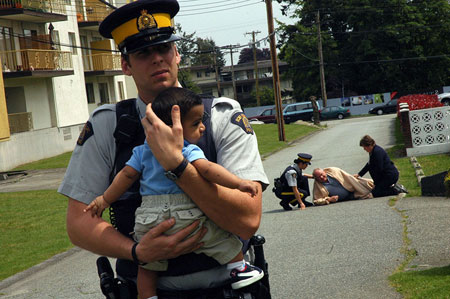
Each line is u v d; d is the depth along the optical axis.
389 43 68.38
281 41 74.25
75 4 38.12
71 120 36.16
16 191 20.69
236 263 2.56
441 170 14.30
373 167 12.02
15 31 31.62
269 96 86.88
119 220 2.64
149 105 2.37
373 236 8.35
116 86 43.81
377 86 70.00
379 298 5.46
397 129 33.31
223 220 2.40
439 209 9.69
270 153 27.83
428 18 68.56
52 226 13.23
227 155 2.55
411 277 5.99
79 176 2.65
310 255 7.67
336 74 69.81
